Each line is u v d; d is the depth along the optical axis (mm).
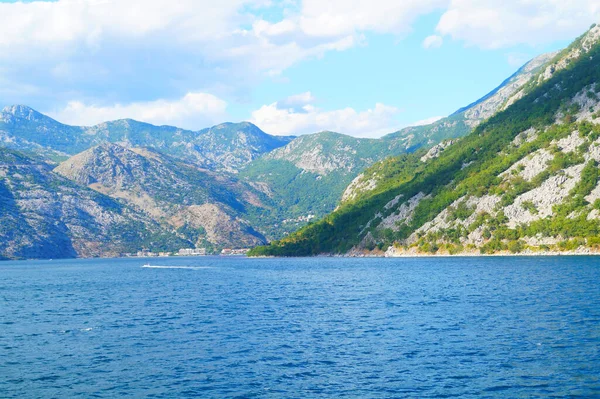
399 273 195125
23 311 119438
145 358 69562
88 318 105250
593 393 51938
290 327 88062
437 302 111188
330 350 70875
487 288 131625
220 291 152375
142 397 54625
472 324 84500
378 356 67000
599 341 69812
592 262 195250
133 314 108625
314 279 186500
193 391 56031
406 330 82062
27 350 75938
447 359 64562
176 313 107875
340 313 101438
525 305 100875
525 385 54656
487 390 53719
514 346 69188
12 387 58562
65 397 55219
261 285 169000
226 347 74375
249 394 54781
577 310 92500
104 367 65688
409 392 53938
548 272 163875
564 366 60031
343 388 55719
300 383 57656
